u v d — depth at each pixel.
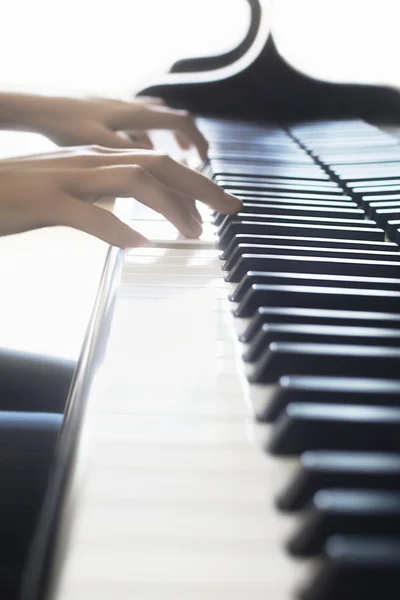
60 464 0.34
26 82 1.42
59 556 0.30
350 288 0.46
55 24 1.39
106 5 1.39
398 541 0.28
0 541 0.45
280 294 0.45
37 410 0.66
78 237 1.41
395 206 0.60
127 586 0.28
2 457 0.51
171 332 0.43
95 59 1.41
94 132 0.77
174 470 0.33
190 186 0.58
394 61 1.39
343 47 1.38
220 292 0.49
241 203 0.59
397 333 0.40
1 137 1.36
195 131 0.80
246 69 1.01
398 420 0.33
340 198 0.63
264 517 0.31
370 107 1.02
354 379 0.37
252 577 0.29
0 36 1.39
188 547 0.30
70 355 0.93
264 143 0.83
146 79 1.03
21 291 1.16
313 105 1.02
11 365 0.67
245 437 0.35
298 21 1.37
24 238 1.40
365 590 0.26
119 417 0.36
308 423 0.33
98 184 0.56
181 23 1.39
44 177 0.55
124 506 0.32
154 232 0.60
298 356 0.38
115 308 0.46
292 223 0.57
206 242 0.57
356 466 0.31
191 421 0.36
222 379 0.39
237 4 1.38
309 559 0.29
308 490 0.31
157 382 0.39
